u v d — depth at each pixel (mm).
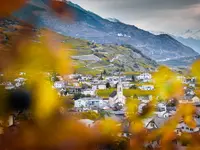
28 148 2902
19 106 2832
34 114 2961
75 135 3186
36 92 2887
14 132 2895
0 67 2691
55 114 3078
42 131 2998
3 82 2736
